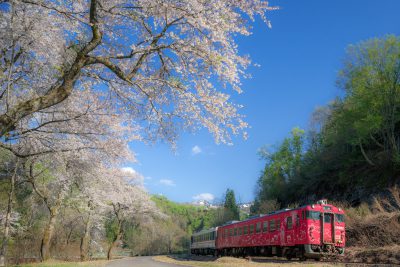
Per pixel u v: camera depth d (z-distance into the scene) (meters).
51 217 22.56
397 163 30.83
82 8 10.00
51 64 10.37
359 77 34.00
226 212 64.69
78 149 12.20
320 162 44.75
